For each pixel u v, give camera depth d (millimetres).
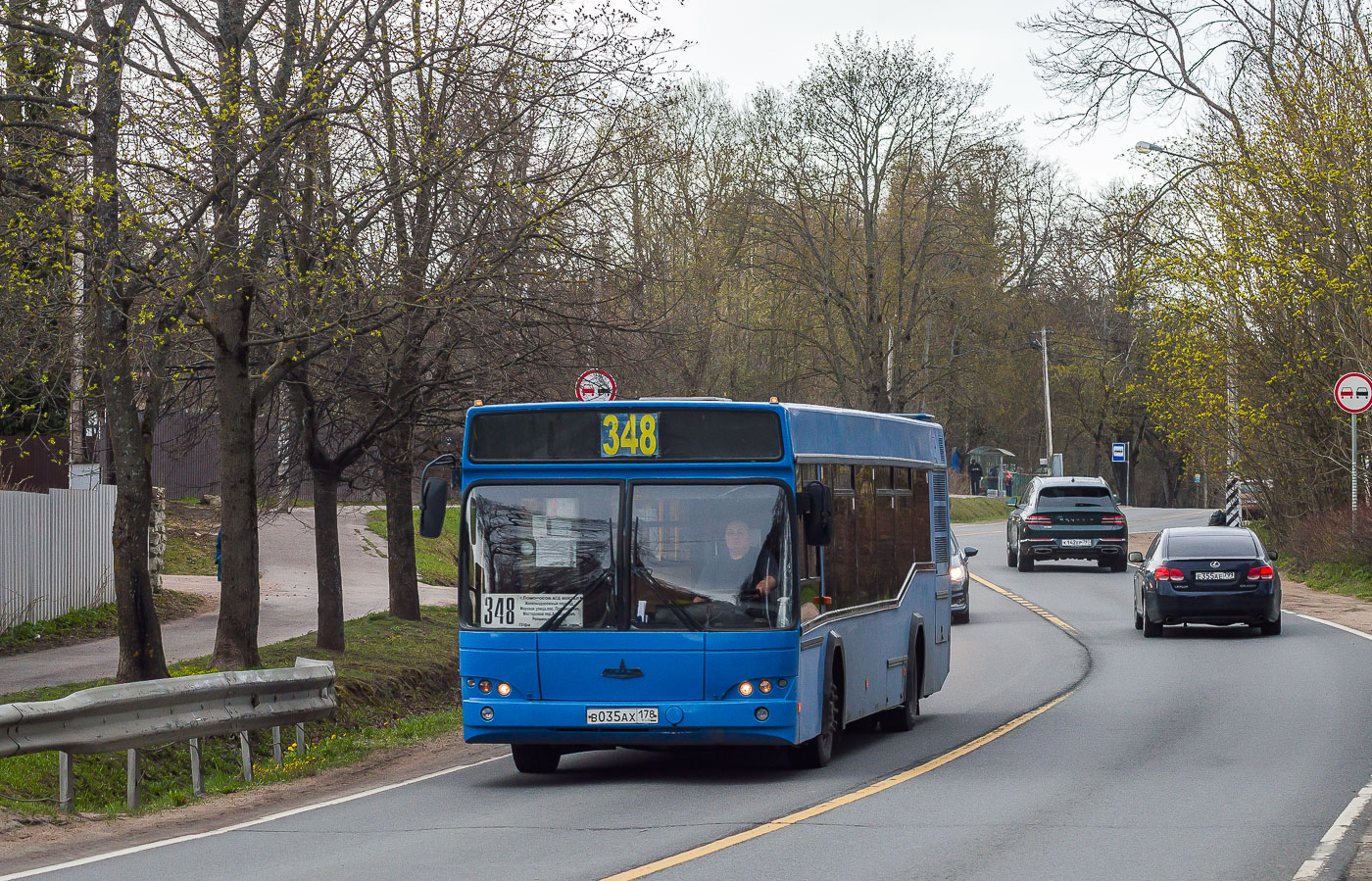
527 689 21766
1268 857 15531
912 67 92750
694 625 21562
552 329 35312
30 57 29688
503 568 22078
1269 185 56688
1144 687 33062
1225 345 61562
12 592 41594
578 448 22234
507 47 31094
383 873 15461
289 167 31266
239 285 30312
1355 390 57188
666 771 23641
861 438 25828
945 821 18031
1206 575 43188
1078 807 19000
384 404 36938
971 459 162750
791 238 95062
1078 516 71750
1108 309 143875
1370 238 53844
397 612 45281
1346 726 26234
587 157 34188
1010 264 114750
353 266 30109
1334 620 47688
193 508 78188
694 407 22062
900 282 98375
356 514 88000
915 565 29094
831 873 14969
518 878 14984
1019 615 52562
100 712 20453
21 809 20188
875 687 25953
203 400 39031
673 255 80812
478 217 32406
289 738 28906
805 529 21484
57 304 30281
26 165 28469
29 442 57500
